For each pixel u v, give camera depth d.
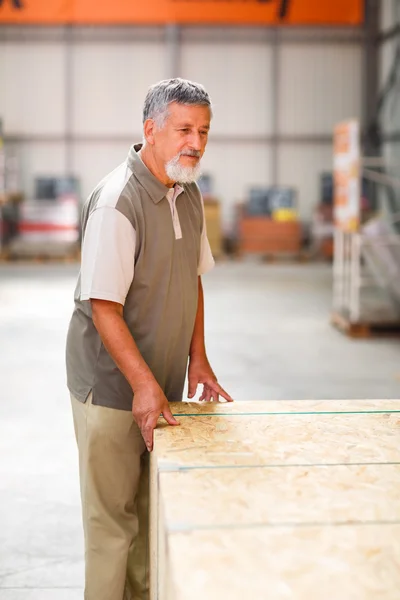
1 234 14.09
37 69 14.51
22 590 2.42
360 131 14.50
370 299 8.44
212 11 13.62
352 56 14.58
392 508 1.21
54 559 2.64
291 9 13.53
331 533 1.12
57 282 10.86
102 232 1.75
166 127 1.72
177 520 1.15
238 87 14.70
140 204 1.80
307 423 1.66
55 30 14.37
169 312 1.91
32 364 5.88
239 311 8.62
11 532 2.86
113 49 14.50
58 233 13.94
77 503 3.15
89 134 14.73
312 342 6.93
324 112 14.73
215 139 14.80
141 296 1.87
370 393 5.20
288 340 7.00
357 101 14.70
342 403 1.84
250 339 7.02
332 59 14.59
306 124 14.79
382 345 6.84
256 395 5.09
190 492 1.26
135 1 13.64
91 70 14.56
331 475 1.35
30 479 3.43
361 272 9.34
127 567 2.14
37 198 14.47
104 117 14.69
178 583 0.98
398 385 5.42
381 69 14.34
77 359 1.94
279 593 0.96
